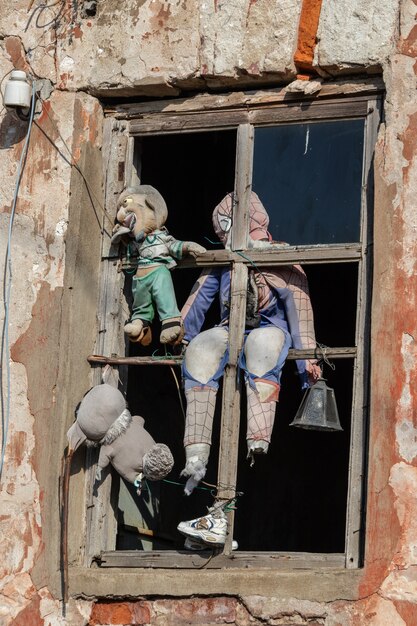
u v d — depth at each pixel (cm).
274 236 868
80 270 885
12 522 844
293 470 1393
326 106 862
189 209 1235
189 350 860
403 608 746
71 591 820
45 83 916
